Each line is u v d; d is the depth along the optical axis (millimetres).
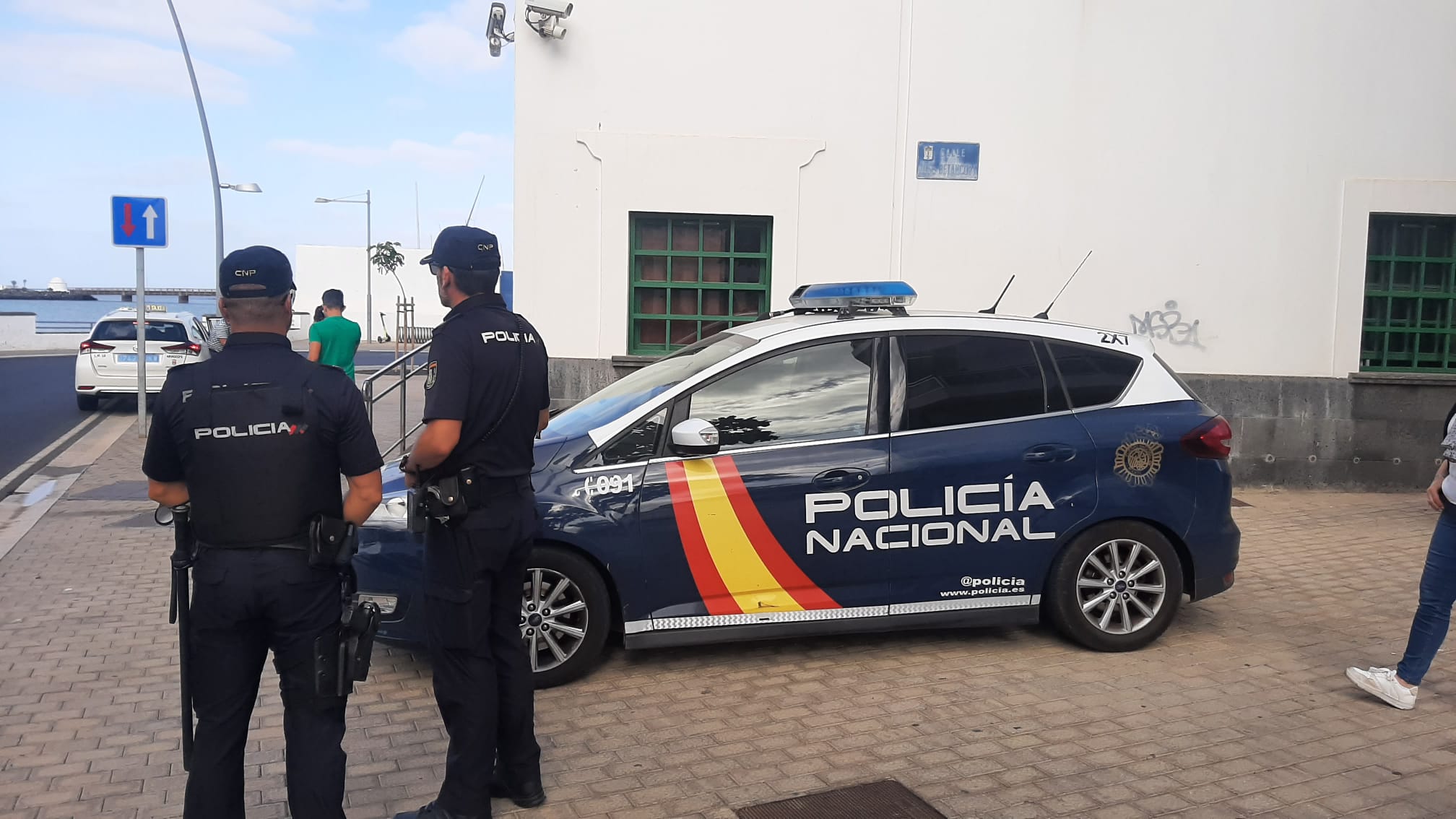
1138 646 5172
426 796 3684
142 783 3754
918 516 4859
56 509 8656
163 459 2945
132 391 16016
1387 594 6281
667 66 9039
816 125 9164
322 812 2941
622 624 4684
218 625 2902
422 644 4605
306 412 2928
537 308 9141
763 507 4719
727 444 4777
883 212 9258
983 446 4930
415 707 4500
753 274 9391
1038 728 4238
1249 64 9219
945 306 9367
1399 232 9586
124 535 7715
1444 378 9367
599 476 4629
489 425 3281
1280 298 9398
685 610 4703
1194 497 5137
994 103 9234
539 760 3605
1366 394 9461
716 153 9094
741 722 4312
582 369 9148
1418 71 9234
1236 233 9344
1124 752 4004
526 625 4609
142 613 5793
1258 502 9070
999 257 9352
